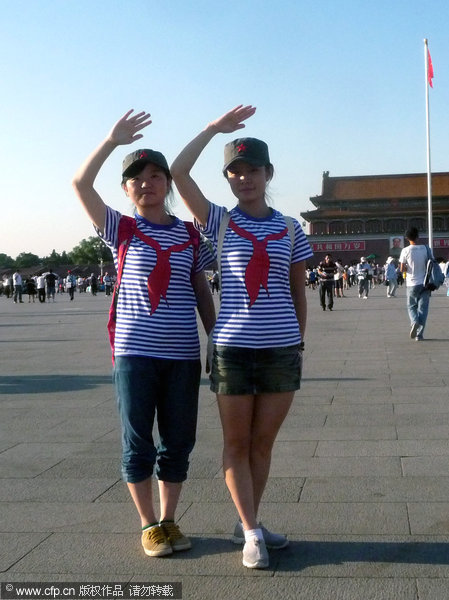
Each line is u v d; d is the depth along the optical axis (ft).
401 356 29.68
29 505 12.53
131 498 12.82
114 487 13.42
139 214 11.19
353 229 225.15
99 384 24.71
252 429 10.76
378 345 33.88
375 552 10.35
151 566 10.12
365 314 56.18
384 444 15.87
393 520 11.46
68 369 28.58
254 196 10.69
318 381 24.00
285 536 11.00
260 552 10.00
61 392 23.31
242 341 10.20
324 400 20.80
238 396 10.30
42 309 81.97
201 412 19.70
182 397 10.80
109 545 10.82
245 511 10.36
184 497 12.84
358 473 13.84
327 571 9.83
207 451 15.75
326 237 215.51
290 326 10.41
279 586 9.44
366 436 16.58
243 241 10.34
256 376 10.30
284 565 10.05
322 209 225.97
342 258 215.10
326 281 61.41
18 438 17.19
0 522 11.76
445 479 13.35
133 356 10.57
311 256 10.89
